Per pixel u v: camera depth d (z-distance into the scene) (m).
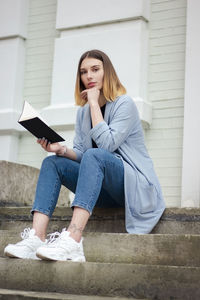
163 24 5.03
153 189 3.13
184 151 4.66
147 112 4.86
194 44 4.77
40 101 5.47
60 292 2.67
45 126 2.97
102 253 2.98
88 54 3.31
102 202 3.30
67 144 5.10
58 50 5.30
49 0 5.59
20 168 4.20
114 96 3.26
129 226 3.12
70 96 5.19
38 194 3.00
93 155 2.94
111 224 3.33
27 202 4.23
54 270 2.71
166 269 2.50
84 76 3.30
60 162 3.07
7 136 5.41
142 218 3.12
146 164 3.24
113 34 5.07
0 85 5.54
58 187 3.05
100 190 3.08
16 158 5.44
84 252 3.02
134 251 2.91
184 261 2.79
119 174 3.07
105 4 5.14
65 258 2.76
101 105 3.37
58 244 2.77
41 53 5.55
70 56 5.24
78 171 3.10
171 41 4.98
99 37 5.13
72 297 2.48
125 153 3.19
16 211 3.67
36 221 2.95
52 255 2.71
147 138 4.93
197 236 2.79
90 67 3.28
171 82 4.92
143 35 5.01
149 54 5.04
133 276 2.55
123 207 3.32
